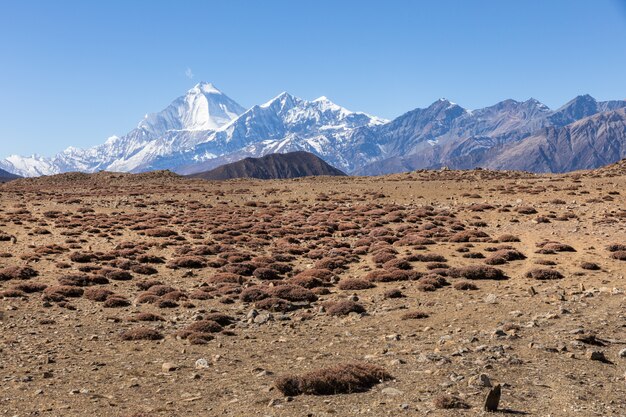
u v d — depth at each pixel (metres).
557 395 15.62
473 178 105.38
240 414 14.46
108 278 38.53
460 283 33.88
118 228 61.59
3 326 25.78
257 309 30.36
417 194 87.50
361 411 14.46
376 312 28.77
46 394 16.45
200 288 35.75
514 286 33.59
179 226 64.12
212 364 19.89
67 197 93.31
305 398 15.77
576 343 20.89
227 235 56.16
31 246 49.38
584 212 63.19
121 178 137.25
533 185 89.25
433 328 24.67
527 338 22.12
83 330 25.53
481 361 18.80
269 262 43.66
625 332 22.75
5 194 96.19
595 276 35.19
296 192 97.69
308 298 32.41
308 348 22.22
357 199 86.50
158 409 14.91
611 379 17.11
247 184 121.06
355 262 44.19
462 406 14.60
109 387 17.27
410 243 49.66
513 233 54.09
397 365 18.91
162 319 27.86
